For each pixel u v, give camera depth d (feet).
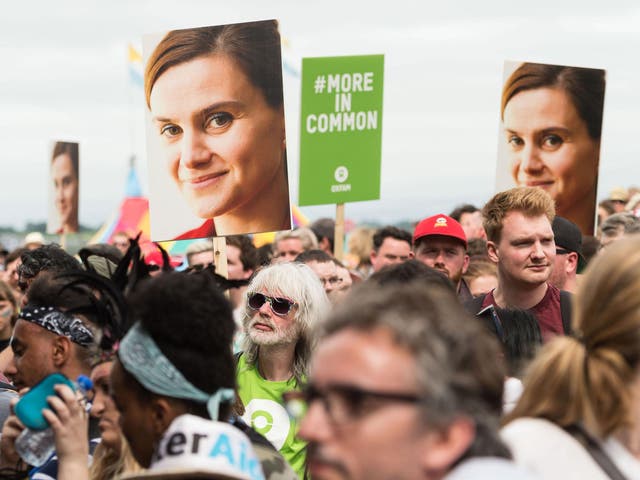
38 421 14.21
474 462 8.22
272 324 21.70
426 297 8.46
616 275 10.96
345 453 8.05
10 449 15.55
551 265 23.48
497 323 19.51
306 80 35.35
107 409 13.85
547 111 33.24
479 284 32.22
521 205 23.29
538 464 10.84
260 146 27.55
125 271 15.62
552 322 23.47
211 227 27.63
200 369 11.46
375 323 8.18
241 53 27.53
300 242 41.16
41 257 23.65
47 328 15.26
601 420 10.91
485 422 8.39
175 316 11.44
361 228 53.47
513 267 23.45
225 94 27.58
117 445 13.76
